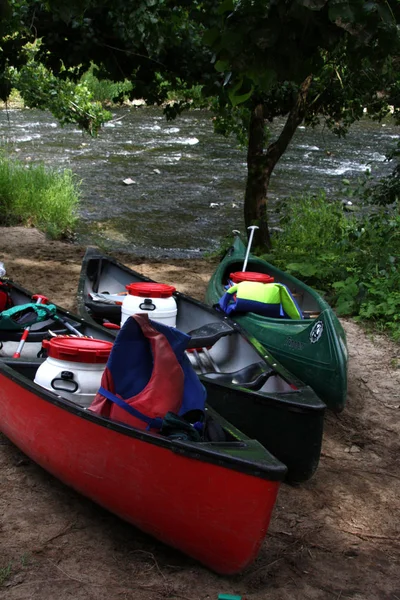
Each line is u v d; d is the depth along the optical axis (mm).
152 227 13609
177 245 12578
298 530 4305
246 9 2559
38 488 4449
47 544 3867
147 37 7117
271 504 3502
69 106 11148
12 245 11047
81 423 3967
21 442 4602
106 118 11453
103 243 12367
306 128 24266
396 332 7797
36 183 13539
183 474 3570
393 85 10281
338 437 5680
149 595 3521
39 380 4461
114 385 4004
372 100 10672
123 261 10742
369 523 4457
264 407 4727
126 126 23766
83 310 6422
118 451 3795
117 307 6375
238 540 3561
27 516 4121
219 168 18703
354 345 7648
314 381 5715
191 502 3590
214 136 22875
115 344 3992
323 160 19562
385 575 3914
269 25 2539
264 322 6281
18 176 13562
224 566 3695
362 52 2715
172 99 27609
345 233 10383
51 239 12289
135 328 3996
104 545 3920
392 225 9625
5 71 9633
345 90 10234
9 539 3875
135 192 16031
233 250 8461
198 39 8039
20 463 4734
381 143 22188
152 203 15258
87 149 19984
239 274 7051
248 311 6527
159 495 3678
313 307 7184
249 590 3670
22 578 3553
